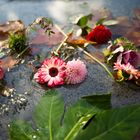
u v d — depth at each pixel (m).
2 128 0.62
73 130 0.57
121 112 0.55
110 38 0.81
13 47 0.79
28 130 0.58
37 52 0.79
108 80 0.72
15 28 0.84
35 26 0.86
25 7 0.95
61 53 0.78
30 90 0.70
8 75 0.74
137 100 0.67
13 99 0.68
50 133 0.57
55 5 0.96
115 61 0.75
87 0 0.97
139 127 0.58
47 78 0.71
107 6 0.94
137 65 0.73
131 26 0.85
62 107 0.61
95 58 0.77
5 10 0.94
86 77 0.72
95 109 0.59
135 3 0.95
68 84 0.71
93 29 0.81
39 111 0.61
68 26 0.87
